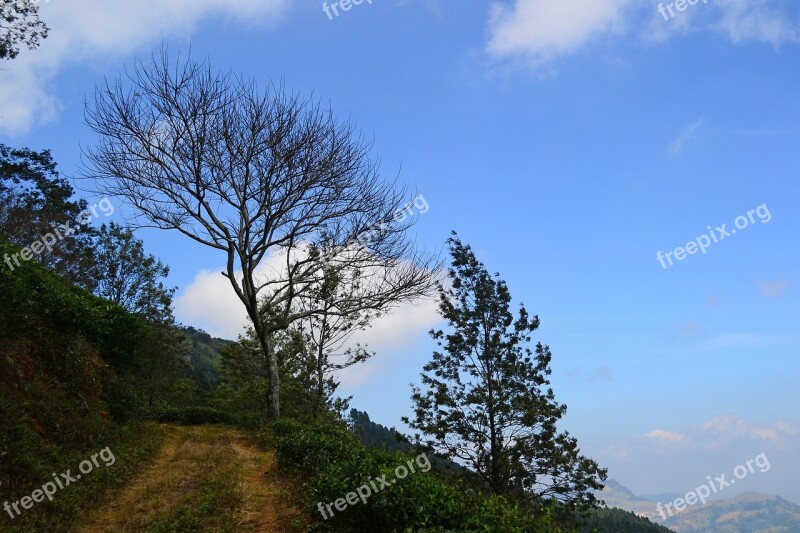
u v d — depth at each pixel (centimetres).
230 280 2261
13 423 988
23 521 766
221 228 2205
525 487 2394
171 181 2150
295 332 2955
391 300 2411
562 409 2452
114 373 1744
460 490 824
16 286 1320
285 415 2884
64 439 1145
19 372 1159
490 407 2409
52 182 3416
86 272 3055
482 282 2653
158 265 3312
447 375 2539
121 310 1905
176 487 1085
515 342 2539
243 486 1102
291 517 930
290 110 2183
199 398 4488
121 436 1438
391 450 1203
